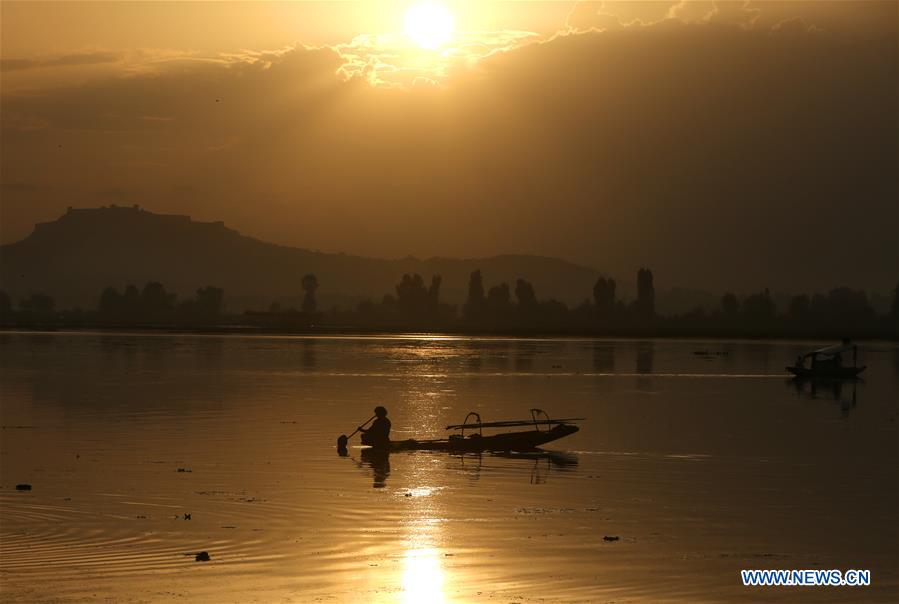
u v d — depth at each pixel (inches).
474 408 4456.2
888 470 2783.0
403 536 1936.5
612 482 2556.6
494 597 1573.6
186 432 3452.3
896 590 1631.4
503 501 2287.2
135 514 2098.9
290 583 1628.9
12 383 5615.2
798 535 1984.5
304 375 6486.2
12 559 1744.6
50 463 2748.5
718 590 1621.6
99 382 5733.3
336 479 2549.2
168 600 1531.7
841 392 5634.8
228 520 2050.9
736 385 6102.4
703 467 2815.0
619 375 6914.4
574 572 1708.9
